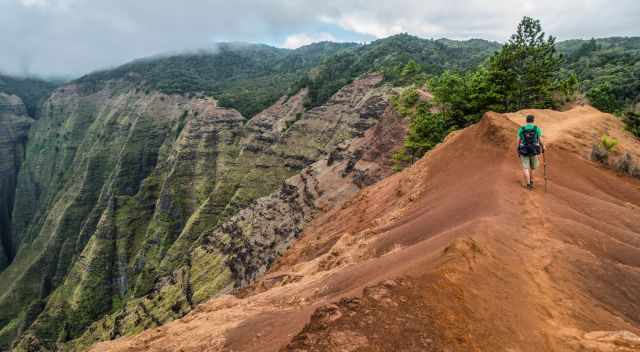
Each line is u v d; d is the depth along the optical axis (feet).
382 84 412.16
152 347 58.54
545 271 37.09
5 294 526.98
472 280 30.71
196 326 61.93
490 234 41.19
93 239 489.67
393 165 232.73
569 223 47.47
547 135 108.99
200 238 372.38
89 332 314.14
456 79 192.34
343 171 269.85
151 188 530.27
